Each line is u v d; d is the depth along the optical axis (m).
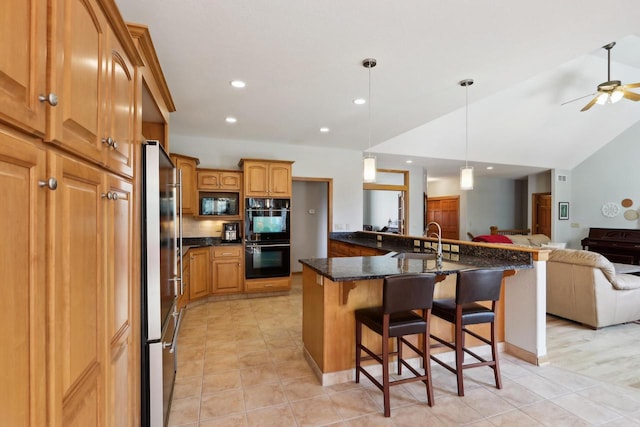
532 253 2.70
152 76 1.90
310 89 3.01
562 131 6.52
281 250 4.95
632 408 2.11
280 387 2.38
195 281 4.39
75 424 0.90
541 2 1.77
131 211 1.46
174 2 1.76
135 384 1.51
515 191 10.17
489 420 1.99
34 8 0.70
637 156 6.90
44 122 0.74
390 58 2.41
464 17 1.91
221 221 5.14
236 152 5.16
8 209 0.62
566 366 2.68
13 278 0.64
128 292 1.42
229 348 3.06
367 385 2.41
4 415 0.61
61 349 0.82
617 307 3.54
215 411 2.10
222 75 2.71
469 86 2.94
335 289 2.44
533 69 2.60
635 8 1.81
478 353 2.87
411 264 2.64
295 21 1.95
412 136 5.82
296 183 6.93
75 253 0.90
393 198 8.84
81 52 0.92
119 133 1.28
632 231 6.83
